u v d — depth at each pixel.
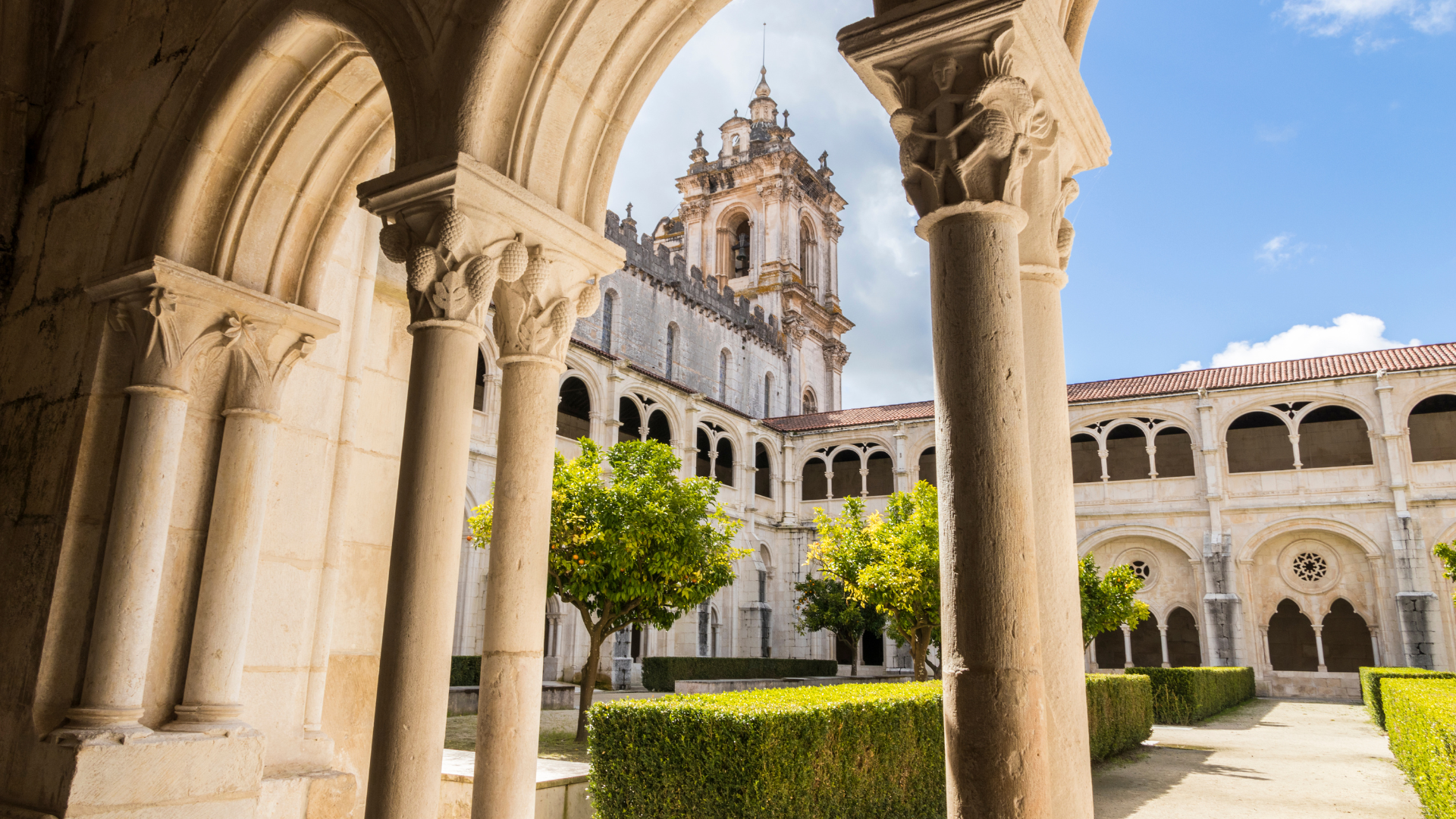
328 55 5.62
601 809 7.21
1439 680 17.84
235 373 5.96
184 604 5.65
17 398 6.23
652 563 15.45
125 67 6.43
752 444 39.00
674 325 43.53
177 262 5.68
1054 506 3.80
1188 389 34.88
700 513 16.53
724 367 47.19
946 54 3.55
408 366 7.68
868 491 43.19
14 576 5.71
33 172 6.89
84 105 6.66
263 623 6.12
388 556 7.27
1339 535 32.38
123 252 5.82
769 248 55.19
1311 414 37.03
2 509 5.98
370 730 6.94
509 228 4.87
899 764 8.23
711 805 6.67
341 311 6.91
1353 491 32.09
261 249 6.07
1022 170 3.49
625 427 39.78
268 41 5.48
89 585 5.43
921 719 8.72
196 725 5.43
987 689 3.02
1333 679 31.78
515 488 4.96
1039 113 3.76
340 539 6.70
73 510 5.48
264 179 5.94
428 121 4.73
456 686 22.00
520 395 5.10
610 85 5.29
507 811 4.53
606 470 29.83
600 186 5.44
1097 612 23.73
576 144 5.29
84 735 4.94
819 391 57.19
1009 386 3.30
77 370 5.86
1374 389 32.25
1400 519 30.88
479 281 4.65
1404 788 12.09
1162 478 34.97
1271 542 33.44
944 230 3.50
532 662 4.80
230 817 5.41
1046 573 3.72
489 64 4.67
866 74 3.80
